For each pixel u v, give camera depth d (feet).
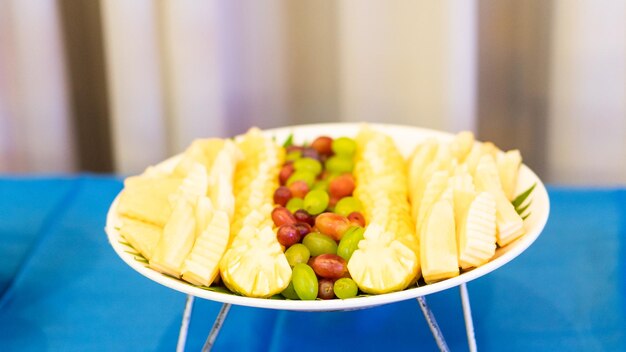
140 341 4.33
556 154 7.41
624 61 6.87
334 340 4.32
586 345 4.20
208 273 3.78
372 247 3.78
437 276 3.72
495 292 4.56
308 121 7.60
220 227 3.92
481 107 7.30
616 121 7.14
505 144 7.45
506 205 3.93
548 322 4.34
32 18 7.09
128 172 7.53
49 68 7.30
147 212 4.15
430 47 6.95
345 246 3.87
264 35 7.23
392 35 6.99
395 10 6.88
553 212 5.14
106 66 7.33
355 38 7.04
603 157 7.30
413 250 3.85
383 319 4.43
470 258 3.75
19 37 7.17
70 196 5.51
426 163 4.45
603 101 7.07
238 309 4.54
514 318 4.38
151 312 4.52
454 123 7.14
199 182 4.24
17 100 7.43
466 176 4.06
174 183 4.36
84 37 7.27
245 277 3.72
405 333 4.34
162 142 7.48
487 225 3.82
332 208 4.38
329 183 4.48
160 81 7.26
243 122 7.59
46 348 4.30
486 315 4.41
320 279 3.79
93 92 7.52
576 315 4.38
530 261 4.77
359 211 4.21
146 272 3.75
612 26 6.76
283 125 7.63
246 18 7.16
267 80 7.43
